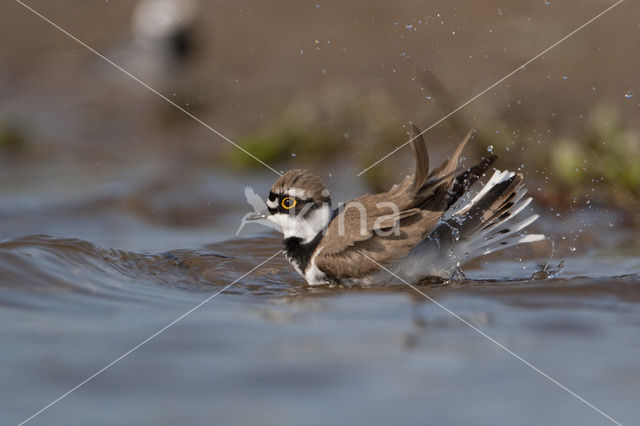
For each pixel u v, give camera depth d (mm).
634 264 11164
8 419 5707
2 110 23344
